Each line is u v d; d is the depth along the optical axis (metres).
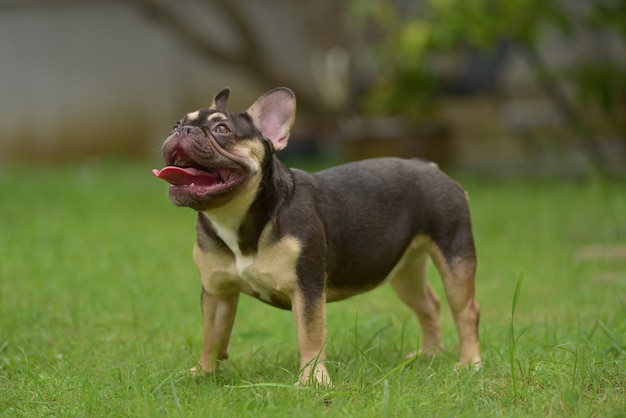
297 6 26.16
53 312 10.09
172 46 29.41
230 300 7.96
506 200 17.78
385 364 8.24
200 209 7.15
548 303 10.91
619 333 8.57
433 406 6.68
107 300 10.58
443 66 24.03
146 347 8.88
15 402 7.16
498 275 12.45
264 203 7.36
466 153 24.64
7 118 29.92
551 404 6.73
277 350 8.98
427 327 9.04
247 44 26.17
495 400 6.95
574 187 19.25
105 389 7.21
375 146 21.39
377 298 11.45
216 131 7.14
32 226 14.59
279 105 7.52
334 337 9.14
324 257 7.59
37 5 29.50
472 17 19.52
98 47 29.56
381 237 8.07
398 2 24.50
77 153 29.95
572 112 22.28
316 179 7.94
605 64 21.00
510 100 24.31
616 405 6.65
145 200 18.62
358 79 25.50
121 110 29.72
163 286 11.45
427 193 8.32
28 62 29.78
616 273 12.09
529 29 19.86
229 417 6.44
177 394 7.04
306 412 6.44
